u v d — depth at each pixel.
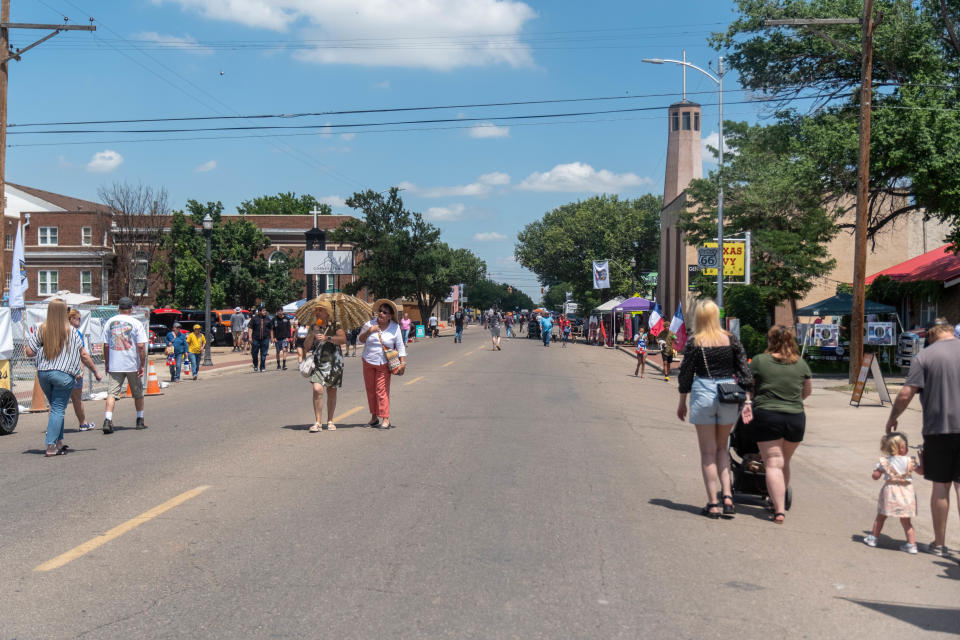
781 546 6.59
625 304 48.78
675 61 27.92
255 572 5.43
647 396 20.09
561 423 13.87
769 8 27.53
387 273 57.16
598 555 6.06
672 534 6.78
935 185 23.09
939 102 23.14
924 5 25.75
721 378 7.29
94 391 18.59
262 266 57.03
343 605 4.84
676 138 64.69
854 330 20.39
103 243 58.06
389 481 8.51
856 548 6.68
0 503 7.34
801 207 27.89
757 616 4.90
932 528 7.58
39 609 4.70
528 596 5.10
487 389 19.70
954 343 6.68
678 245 52.62
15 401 12.34
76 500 7.47
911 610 5.14
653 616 4.82
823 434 13.94
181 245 54.22
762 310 29.47
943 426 6.56
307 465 9.33
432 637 4.39
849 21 19.58
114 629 4.41
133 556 5.74
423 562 5.73
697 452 11.38
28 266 58.59
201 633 4.37
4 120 20.41
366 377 12.54
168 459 9.68
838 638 4.61
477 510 7.33
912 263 32.84
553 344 54.38
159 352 43.06
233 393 19.02
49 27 20.36
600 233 88.94
